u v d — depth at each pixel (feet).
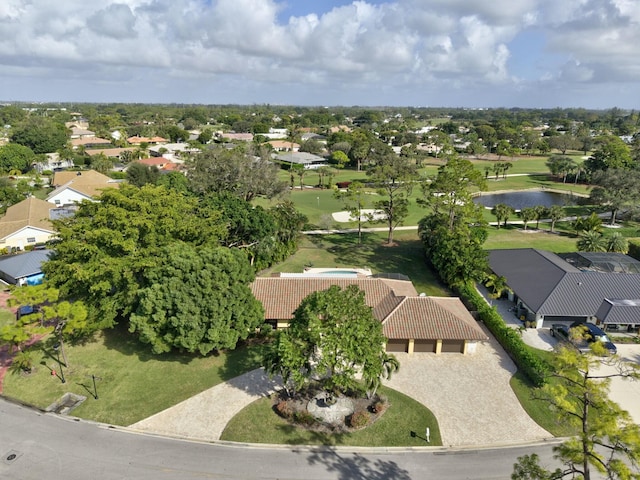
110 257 140.46
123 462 97.60
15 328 122.83
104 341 147.33
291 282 162.81
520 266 188.65
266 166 270.87
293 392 121.60
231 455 100.12
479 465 98.32
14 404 116.47
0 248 224.53
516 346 136.98
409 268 215.51
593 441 70.64
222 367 133.39
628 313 152.25
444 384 126.72
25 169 458.50
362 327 106.93
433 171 510.58
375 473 95.81
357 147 532.32
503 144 650.43
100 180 340.39
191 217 169.78
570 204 368.68
